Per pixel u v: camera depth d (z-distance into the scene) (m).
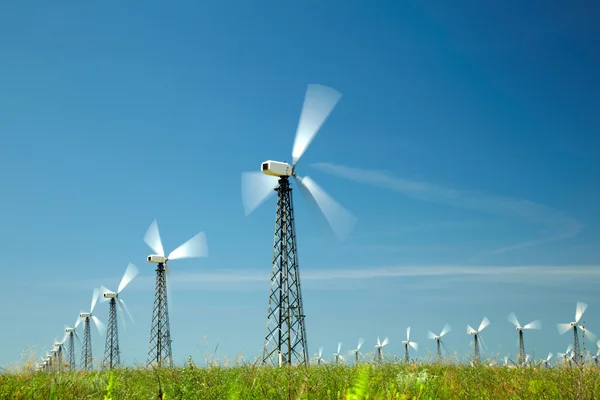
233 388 10.84
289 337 41.25
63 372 16.61
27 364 17.66
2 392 11.64
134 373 18.30
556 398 11.48
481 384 13.77
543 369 17.02
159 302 67.06
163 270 68.00
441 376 16.17
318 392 10.92
